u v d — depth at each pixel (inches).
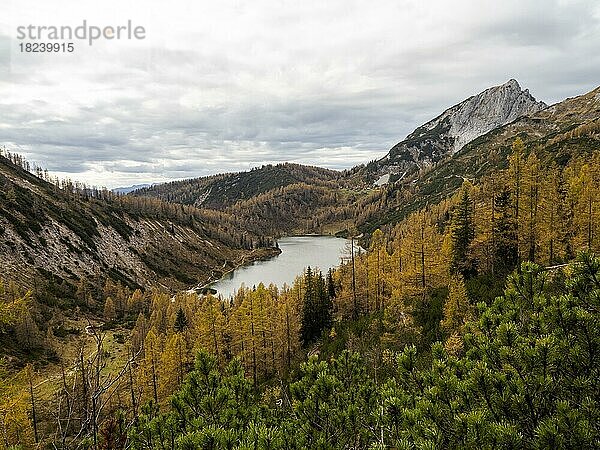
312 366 313.1
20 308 561.6
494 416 201.5
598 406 190.4
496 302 267.4
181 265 5226.4
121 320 2928.2
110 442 201.9
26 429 637.9
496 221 1363.2
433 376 242.7
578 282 235.9
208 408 290.0
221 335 1492.4
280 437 231.6
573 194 1288.1
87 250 4178.2
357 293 1887.3
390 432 227.3
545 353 202.2
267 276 4665.4
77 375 200.4
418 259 1453.0
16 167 5265.8
